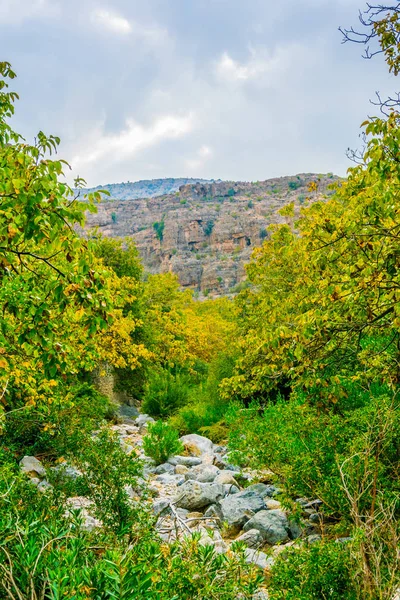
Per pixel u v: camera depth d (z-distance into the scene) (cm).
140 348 1761
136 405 2730
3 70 592
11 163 377
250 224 18825
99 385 2306
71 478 612
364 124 438
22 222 371
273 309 598
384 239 452
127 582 262
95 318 418
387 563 361
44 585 292
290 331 496
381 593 322
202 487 841
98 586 274
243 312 1688
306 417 707
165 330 2988
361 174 494
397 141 418
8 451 770
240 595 331
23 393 768
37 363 654
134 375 2559
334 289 473
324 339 509
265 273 1452
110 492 564
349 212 446
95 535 462
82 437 641
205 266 18225
